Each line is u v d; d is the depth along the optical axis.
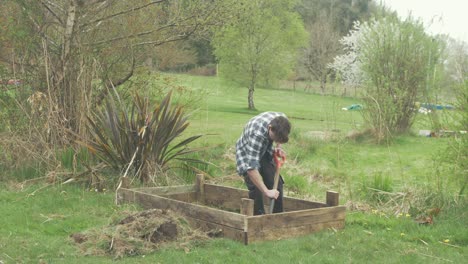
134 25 11.27
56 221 6.81
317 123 20.70
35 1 10.54
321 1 48.25
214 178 9.77
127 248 5.47
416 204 7.65
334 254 5.59
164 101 9.30
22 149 9.52
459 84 7.71
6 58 10.40
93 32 11.15
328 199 6.66
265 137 6.14
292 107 31.66
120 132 9.12
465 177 7.41
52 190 8.49
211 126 18.39
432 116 8.63
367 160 11.78
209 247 5.70
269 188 6.47
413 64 14.26
